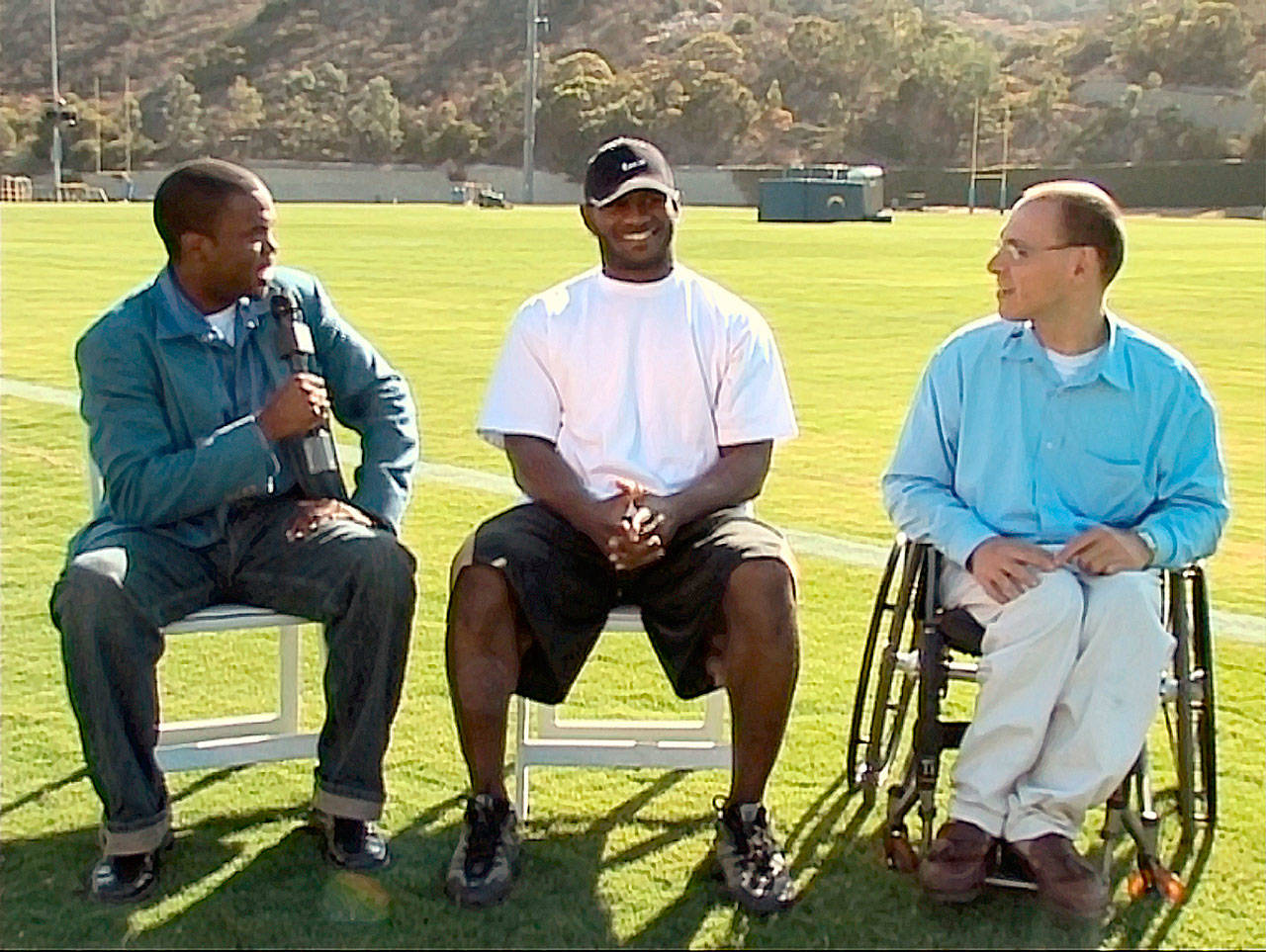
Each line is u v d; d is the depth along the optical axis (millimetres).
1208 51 85938
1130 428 3543
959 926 3277
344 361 3863
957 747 3535
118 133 90688
